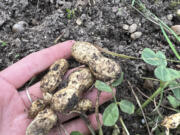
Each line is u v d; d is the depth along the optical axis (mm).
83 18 135
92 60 109
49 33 133
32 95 116
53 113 101
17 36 132
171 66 128
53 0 141
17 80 116
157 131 110
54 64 113
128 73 124
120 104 98
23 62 117
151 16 137
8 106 111
